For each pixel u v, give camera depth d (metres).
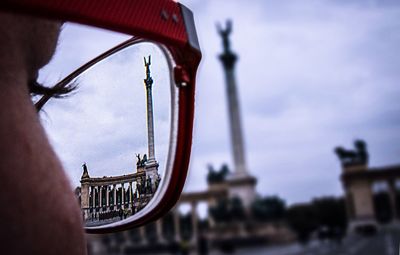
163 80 0.81
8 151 0.48
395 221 85.94
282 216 67.12
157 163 0.81
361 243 39.94
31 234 0.47
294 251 32.22
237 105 52.47
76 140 0.90
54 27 0.67
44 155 0.52
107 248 48.25
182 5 0.73
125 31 0.58
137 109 0.85
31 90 0.78
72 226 0.52
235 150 53.00
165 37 0.66
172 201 0.81
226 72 53.38
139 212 0.83
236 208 54.41
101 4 0.53
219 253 35.97
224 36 54.56
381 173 71.19
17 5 0.45
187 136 0.79
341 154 74.56
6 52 0.53
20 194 0.47
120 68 0.86
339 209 95.81
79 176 0.89
